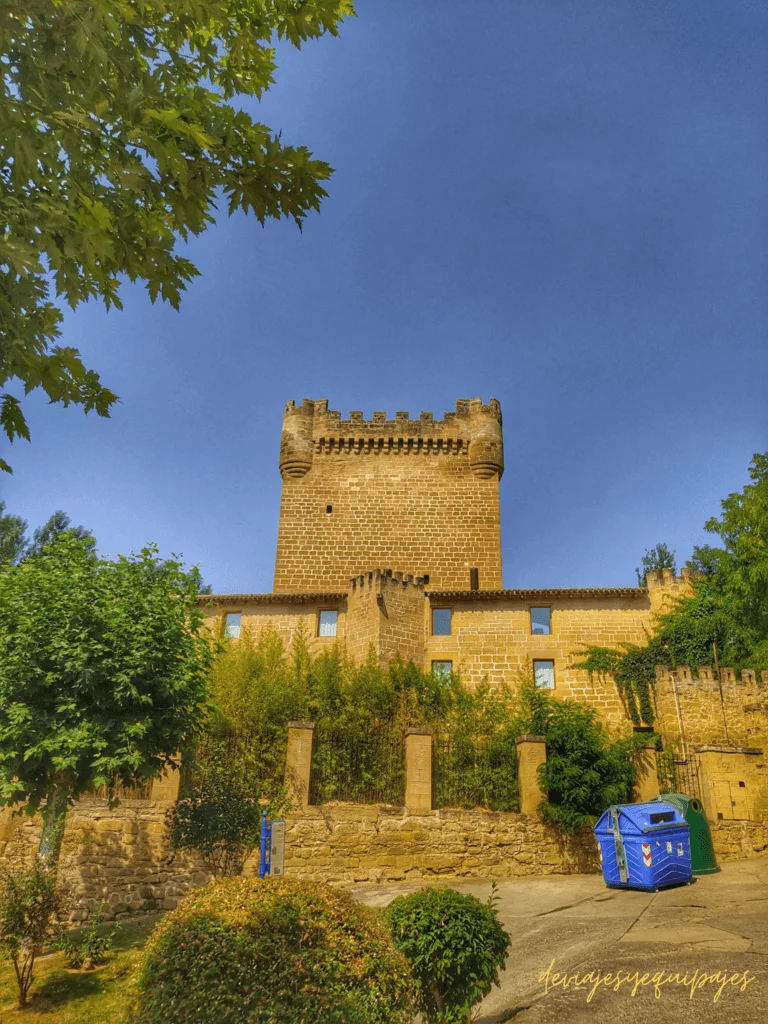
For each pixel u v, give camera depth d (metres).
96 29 4.38
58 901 11.62
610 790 18.36
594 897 14.02
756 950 9.07
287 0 5.61
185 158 5.06
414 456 41.25
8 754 13.07
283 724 19.55
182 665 15.34
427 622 29.22
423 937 7.23
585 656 27.89
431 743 18.70
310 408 42.50
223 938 6.56
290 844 16.94
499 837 17.91
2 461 5.07
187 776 17.34
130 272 5.23
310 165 5.45
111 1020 9.80
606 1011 7.44
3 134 4.43
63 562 16.09
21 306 4.82
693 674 23.44
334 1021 6.12
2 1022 9.89
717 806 18.86
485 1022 7.60
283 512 40.38
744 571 25.98
